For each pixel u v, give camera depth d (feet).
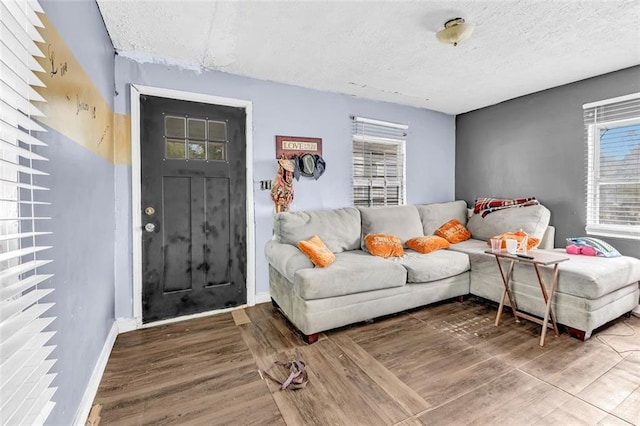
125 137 7.88
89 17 5.40
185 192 8.69
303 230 9.39
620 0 5.86
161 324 8.31
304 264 7.73
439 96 11.60
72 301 4.37
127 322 7.92
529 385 5.47
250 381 5.70
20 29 2.61
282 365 6.23
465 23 6.53
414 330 7.76
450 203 12.96
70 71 4.38
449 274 9.22
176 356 6.61
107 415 4.82
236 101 9.32
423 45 7.66
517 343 7.02
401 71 9.28
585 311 6.99
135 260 7.99
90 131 5.42
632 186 8.82
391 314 8.80
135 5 5.95
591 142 9.66
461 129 14.07
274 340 7.32
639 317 8.32
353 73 9.41
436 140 13.79
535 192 11.19
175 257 8.57
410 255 9.66
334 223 10.05
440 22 6.64
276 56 8.23
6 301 2.54
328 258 7.95
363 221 10.79
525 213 10.44
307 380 5.69
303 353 6.70
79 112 4.79
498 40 7.43
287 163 10.00
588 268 7.31
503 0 5.88
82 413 4.59
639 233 8.64
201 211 8.91
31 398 2.48
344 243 10.06
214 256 9.11
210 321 8.48
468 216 12.94
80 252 4.76
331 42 7.51
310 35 7.18
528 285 8.11
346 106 11.39
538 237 9.79
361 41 7.48
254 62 8.58
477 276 9.62
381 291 8.13
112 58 7.49
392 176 12.74
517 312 8.18
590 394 5.20
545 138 10.85
